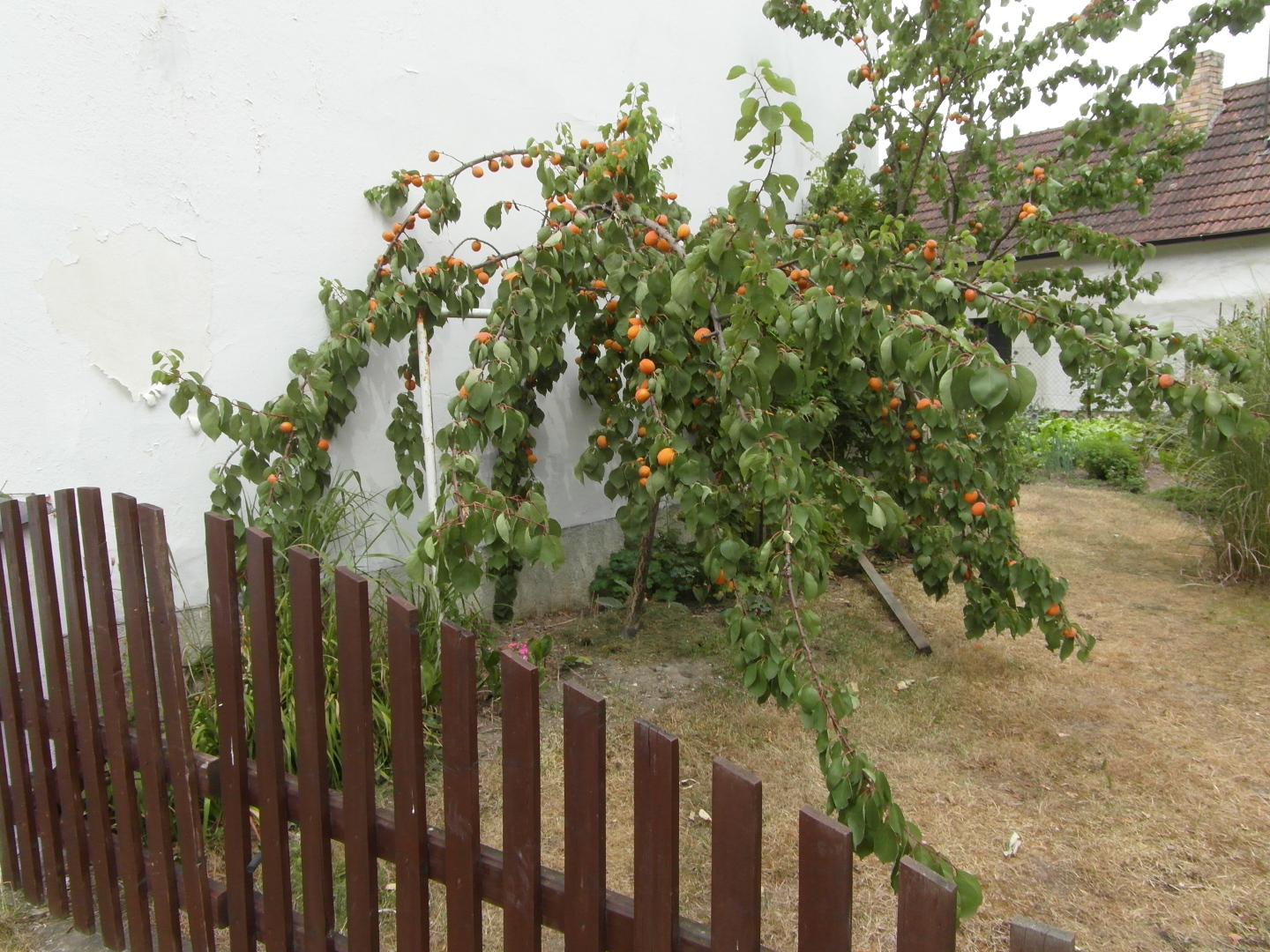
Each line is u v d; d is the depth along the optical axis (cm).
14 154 277
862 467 518
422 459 369
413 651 144
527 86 444
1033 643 441
